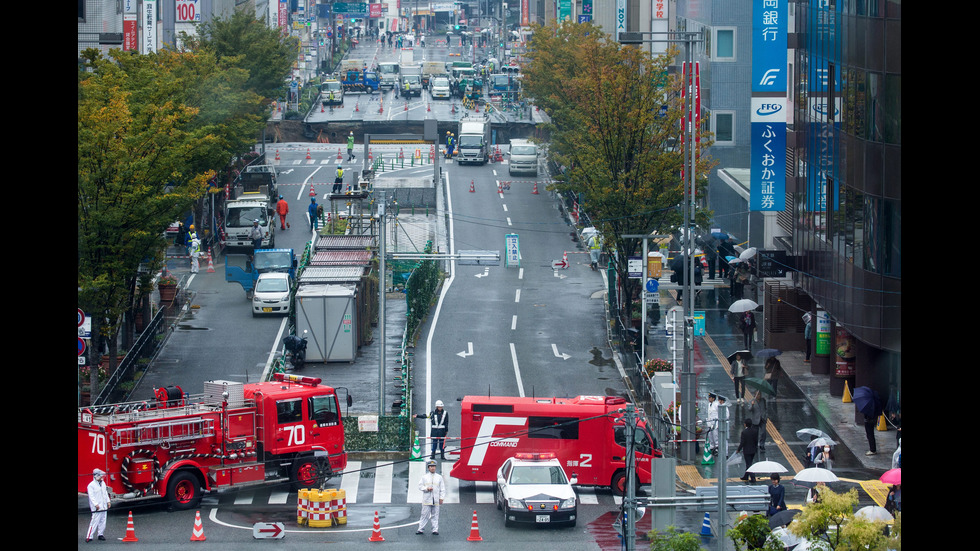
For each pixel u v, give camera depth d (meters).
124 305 65.25
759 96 70.25
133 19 106.75
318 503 47.44
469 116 180.88
